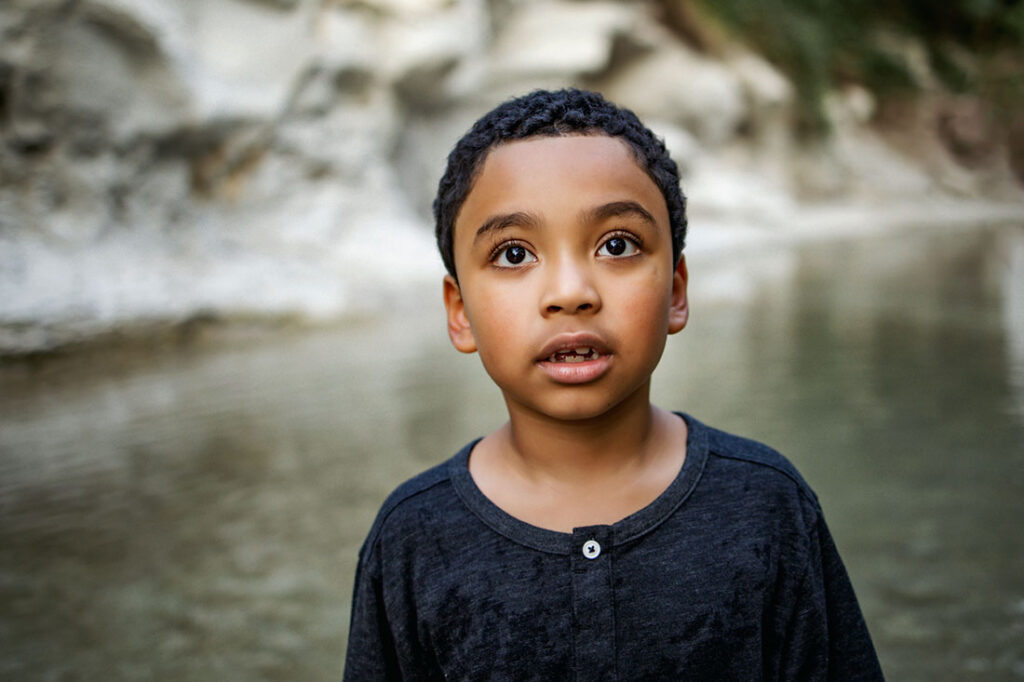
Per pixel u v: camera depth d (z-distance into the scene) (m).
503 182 0.80
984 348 4.88
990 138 26.61
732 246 13.83
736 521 0.87
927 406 3.65
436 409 3.94
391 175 10.76
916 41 25.39
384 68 10.16
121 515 2.73
